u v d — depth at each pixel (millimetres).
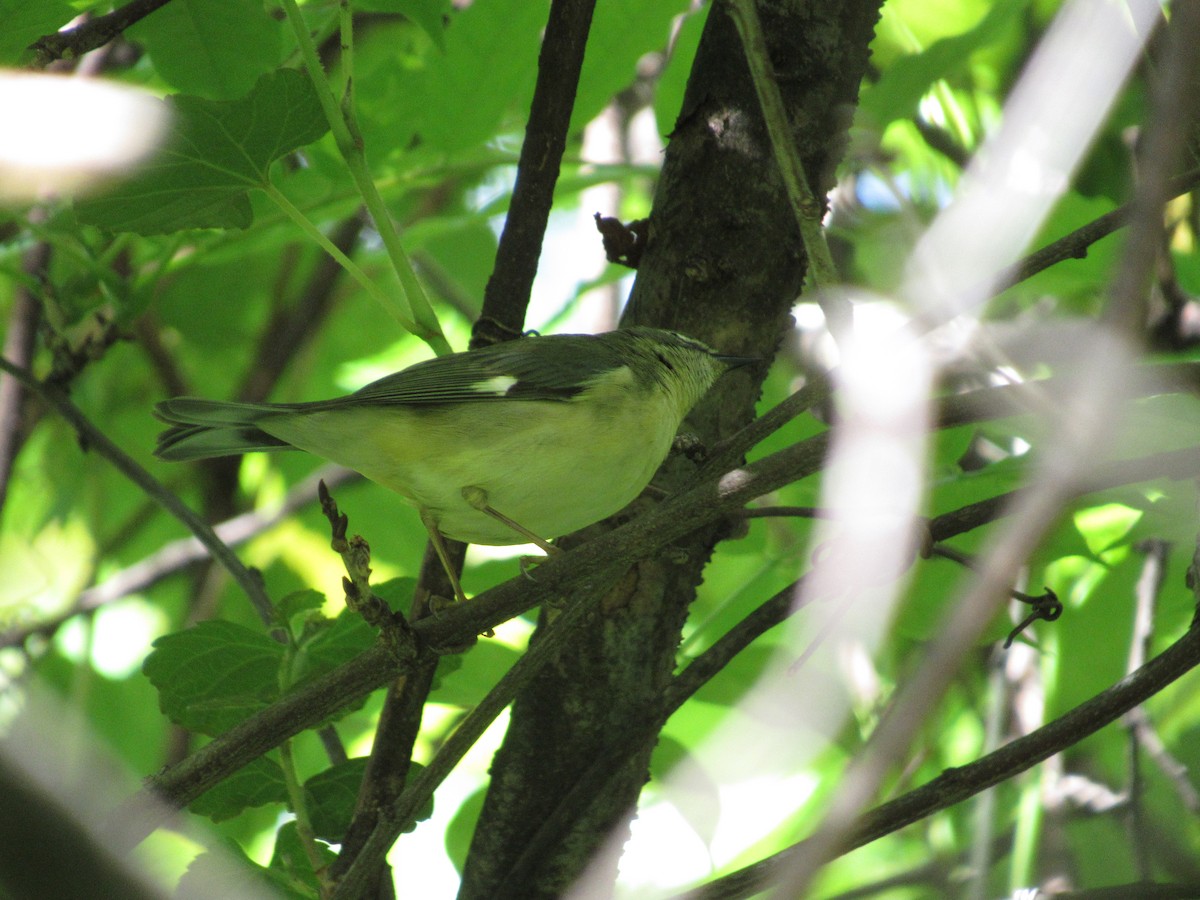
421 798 6172
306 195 10258
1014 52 13148
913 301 11422
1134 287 3490
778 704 10727
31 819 3531
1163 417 8320
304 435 8023
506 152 10766
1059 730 6430
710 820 9234
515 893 7617
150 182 7246
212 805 7480
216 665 7301
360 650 7254
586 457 7684
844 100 7941
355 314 15727
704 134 7902
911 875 11234
